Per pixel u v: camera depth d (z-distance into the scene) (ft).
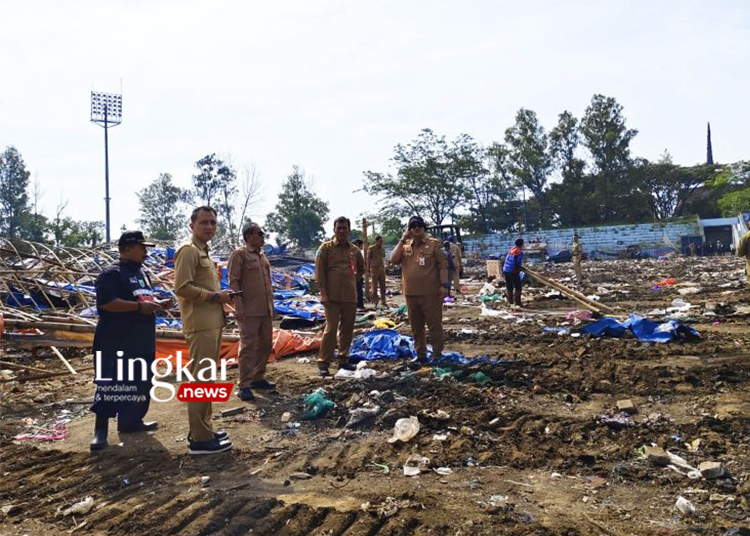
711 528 10.96
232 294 16.12
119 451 16.38
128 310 16.84
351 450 15.80
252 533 11.41
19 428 18.88
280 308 45.55
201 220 16.12
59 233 184.75
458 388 20.53
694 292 51.98
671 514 11.62
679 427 16.28
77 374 26.71
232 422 18.61
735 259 105.40
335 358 28.40
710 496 12.25
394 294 64.69
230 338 29.25
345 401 19.92
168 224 234.38
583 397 19.65
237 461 15.33
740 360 23.48
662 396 19.40
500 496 12.67
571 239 163.43
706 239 172.76
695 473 13.23
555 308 45.42
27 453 16.49
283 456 15.51
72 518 12.44
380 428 17.39
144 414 18.24
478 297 55.36
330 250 24.59
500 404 19.08
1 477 14.74
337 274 24.49
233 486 13.67
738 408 17.43
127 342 17.12
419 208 190.80
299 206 223.71
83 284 45.47
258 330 22.11
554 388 20.70
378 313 45.62
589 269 103.76
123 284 17.02
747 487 12.47
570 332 32.40
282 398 21.16
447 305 50.37
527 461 14.48
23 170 206.18
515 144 194.18
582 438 15.83
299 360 28.12
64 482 14.33
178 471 14.76
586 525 11.25
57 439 17.80
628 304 46.24
